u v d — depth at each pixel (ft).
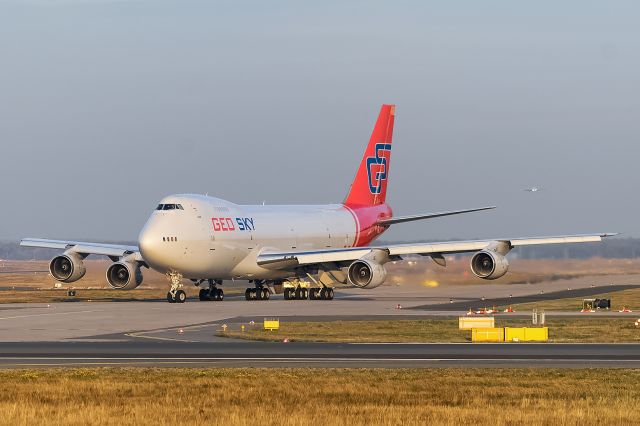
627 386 437.58
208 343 641.81
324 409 376.68
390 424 344.49
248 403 393.29
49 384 443.32
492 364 524.11
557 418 356.79
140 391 423.23
